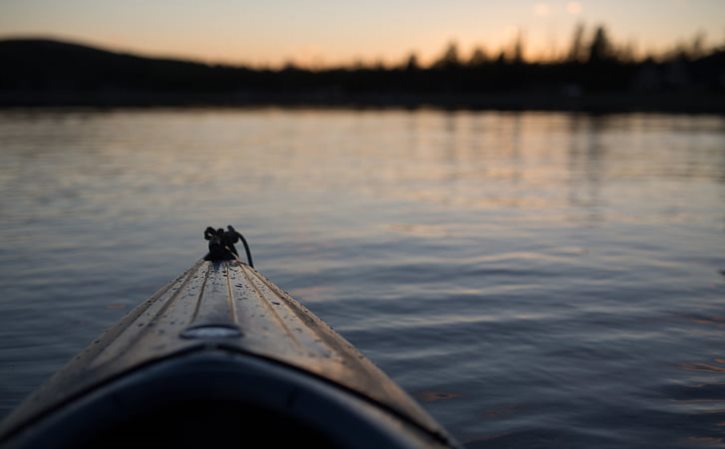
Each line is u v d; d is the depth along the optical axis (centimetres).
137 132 3397
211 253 404
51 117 4953
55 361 457
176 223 977
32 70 11612
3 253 783
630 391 412
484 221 1043
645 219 1070
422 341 502
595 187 1487
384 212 1117
